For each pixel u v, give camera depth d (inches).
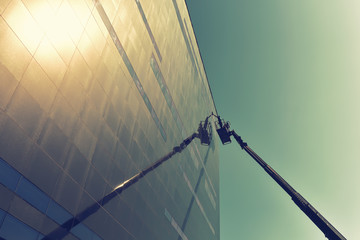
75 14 823.7
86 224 756.0
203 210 2263.8
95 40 922.1
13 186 542.3
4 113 540.7
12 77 568.1
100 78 922.7
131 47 1213.7
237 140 1284.4
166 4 1910.7
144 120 1273.4
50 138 661.9
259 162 1194.6
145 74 1339.8
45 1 697.0
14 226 534.0
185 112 2062.0
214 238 2492.6
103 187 869.2
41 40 666.8
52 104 680.4
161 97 1566.2
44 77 663.1
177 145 1769.2
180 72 2060.8
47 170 641.0
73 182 728.3
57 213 656.4
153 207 1248.2
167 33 1829.5
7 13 575.5
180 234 1590.8
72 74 775.1
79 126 781.9
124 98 1086.4
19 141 570.3
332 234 936.3
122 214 959.0
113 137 966.4
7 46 564.7
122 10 1174.3
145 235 1122.7
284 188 1104.2
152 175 1288.1
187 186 1878.7
